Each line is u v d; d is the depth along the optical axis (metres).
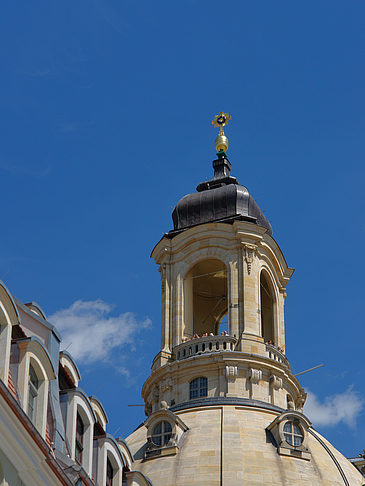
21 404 55.91
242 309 116.38
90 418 65.25
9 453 53.84
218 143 129.75
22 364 56.84
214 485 100.00
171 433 105.50
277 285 123.56
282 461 103.06
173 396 112.88
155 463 103.50
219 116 131.50
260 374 112.75
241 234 119.25
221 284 124.69
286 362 116.50
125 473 75.50
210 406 109.62
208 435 105.25
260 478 100.69
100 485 66.88
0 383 52.66
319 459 105.56
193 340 115.31
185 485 100.38
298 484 101.25
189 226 122.69
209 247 119.94
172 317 118.75
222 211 122.38
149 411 116.06
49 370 58.84
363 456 116.38
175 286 119.94
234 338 114.56
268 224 124.25
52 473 57.19
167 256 121.62
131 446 108.50
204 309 124.81
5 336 55.00
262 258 120.81
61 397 63.69
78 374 67.38
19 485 54.53
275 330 121.44
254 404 110.00
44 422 58.00
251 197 123.56
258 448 103.75
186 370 113.44
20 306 61.00
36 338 57.88
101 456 67.62
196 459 102.50
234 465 101.31
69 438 62.50
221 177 127.06
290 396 115.56
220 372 112.44
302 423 106.62
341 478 104.38
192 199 123.62
